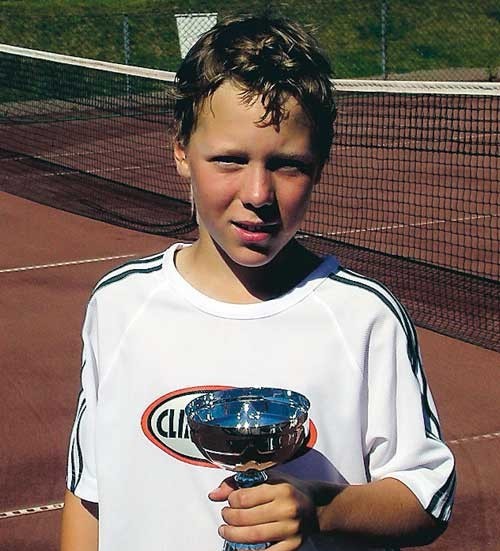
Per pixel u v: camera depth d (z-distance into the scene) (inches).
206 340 88.3
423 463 86.4
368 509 80.5
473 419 258.7
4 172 645.9
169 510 87.4
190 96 83.7
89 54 1031.6
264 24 85.0
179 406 87.5
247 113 80.5
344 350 87.6
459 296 365.7
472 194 546.9
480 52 1104.2
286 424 77.0
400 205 522.9
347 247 446.0
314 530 77.1
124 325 90.7
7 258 430.6
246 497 74.8
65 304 365.1
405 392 88.2
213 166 82.6
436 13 1136.2
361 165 618.8
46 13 1060.5
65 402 273.7
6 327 338.6
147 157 685.3
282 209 82.7
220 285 89.6
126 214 512.4
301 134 81.5
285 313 88.3
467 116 790.5
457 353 306.8
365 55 1088.2
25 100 914.1
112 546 88.7
